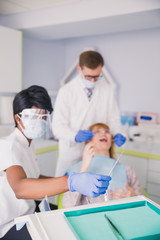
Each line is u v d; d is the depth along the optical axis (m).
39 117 1.04
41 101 1.03
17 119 1.08
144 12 1.84
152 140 2.50
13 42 2.26
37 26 2.35
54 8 2.23
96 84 1.75
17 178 0.87
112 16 1.96
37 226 0.59
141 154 2.13
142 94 2.73
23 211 1.10
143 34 2.65
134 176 1.59
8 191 1.05
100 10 1.99
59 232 0.57
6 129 2.28
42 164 2.40
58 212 0.66
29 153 1.18
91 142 1.66
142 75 2.71
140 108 2.76
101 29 2.41
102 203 0.71
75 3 2.11
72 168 1.60
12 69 2.29
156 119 2.60
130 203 0.72
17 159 0.96
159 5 1.74
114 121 1.94
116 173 1.54
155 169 2.09
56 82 3.22
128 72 2.79
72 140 1.70
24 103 1.03
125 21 2.10
